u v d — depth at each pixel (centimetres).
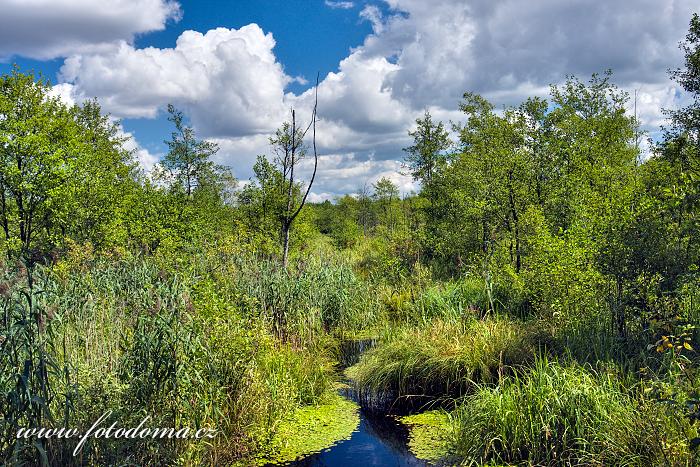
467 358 836
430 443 686
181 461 532
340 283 1456
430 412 796
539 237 1146
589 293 846
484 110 1998
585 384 601
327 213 4472
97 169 1948
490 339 876
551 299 960
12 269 636
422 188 2178
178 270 892
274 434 696
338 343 1230
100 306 833
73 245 1178
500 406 628
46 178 1588
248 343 700
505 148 1517
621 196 798
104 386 541
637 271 727
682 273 669
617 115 1803
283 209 1930
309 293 1324
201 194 2477
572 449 550
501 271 1331
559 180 1484
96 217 1839
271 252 1903
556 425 588
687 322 671
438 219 2048
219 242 1588
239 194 2045
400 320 1296
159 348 556
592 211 891
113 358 638
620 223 746
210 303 691
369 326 1383
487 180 1509
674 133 1438
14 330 440
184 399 581
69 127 1752
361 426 755
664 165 732
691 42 1452
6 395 418
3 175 1541
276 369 820
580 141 1614
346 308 1386
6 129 1551
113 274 1112
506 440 606
